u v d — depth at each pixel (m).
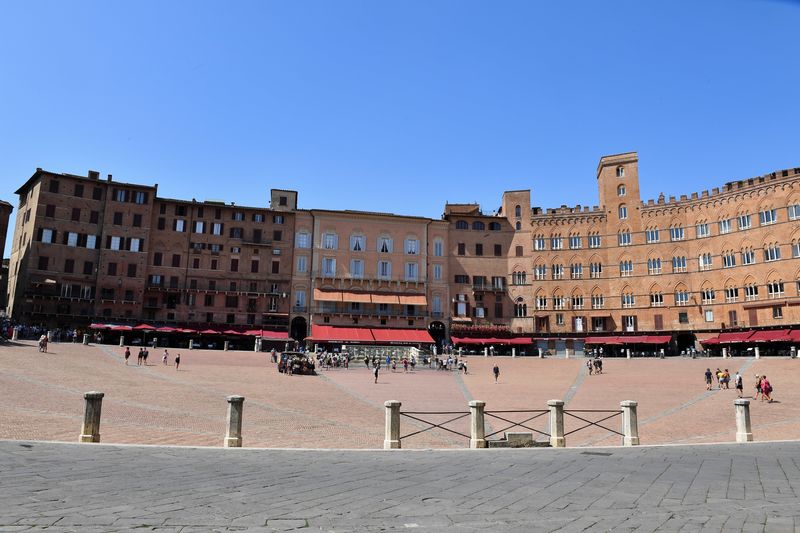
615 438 27.39
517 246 102.56
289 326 93.12
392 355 77.06
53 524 8.48
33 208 83.00
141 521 8.78
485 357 79.56
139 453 15.60
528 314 100.00
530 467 14.88
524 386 52.53
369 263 98.38
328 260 97.12
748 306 82.88
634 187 97.06
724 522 9.49
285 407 35.75
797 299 77.62
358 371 64.25
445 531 8.77
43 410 27.92
